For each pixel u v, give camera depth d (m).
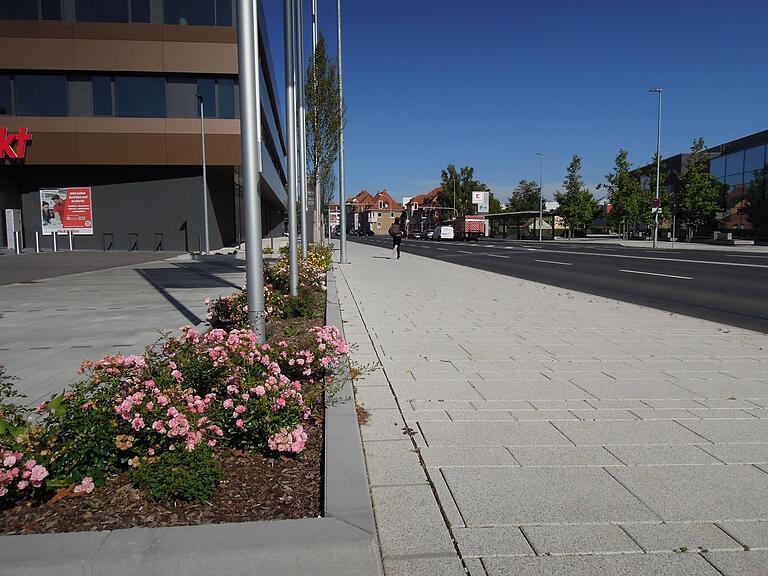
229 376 3.96
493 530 2.86
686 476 3.45
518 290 13.98
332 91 21.41
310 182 23.05
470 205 104.88
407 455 3.75
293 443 3.45
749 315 10.05
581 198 66.94
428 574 2.51
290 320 8.64
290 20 9.91
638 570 2.53
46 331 8.33
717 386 5.38
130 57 30.36
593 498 3.17
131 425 3.28
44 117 30.28
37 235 30.98
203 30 30.78
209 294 12.91
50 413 3.33
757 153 46.78
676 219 51.75
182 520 2.85
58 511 2.95
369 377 5.68
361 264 24.34
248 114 5.67
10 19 29.61
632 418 4.46
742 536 2.80
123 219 32.75
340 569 2.52
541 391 5.20
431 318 9.50
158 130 31.02
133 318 9.52
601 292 13.59
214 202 34.94
